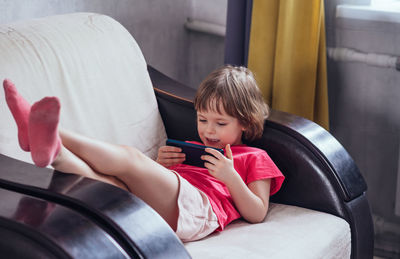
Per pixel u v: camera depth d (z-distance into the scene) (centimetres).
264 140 144
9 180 98
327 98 191
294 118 147
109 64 150
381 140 193
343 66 194
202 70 240
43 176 100
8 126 121
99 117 144
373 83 190
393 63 182
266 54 191
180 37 235
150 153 155
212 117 140
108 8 197
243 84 141
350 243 136
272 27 188
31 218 86
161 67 229
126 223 90
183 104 156
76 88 140
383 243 197
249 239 122
